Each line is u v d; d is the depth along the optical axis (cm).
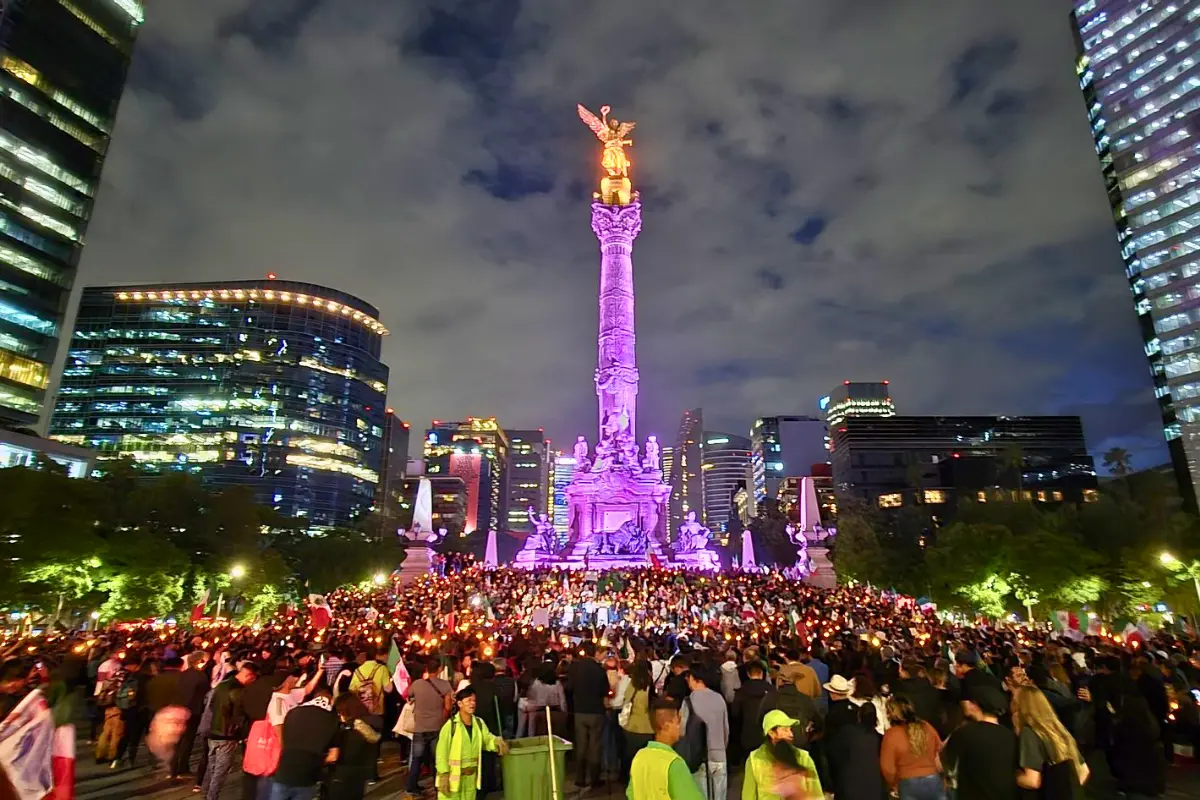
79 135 11031
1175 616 5966
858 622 3544
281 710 1106
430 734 1416
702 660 1714
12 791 462
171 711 1416
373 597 5294
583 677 1480
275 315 18800
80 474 9688
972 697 913
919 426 19150
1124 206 12925
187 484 6106
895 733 903
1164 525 6247
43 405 10225
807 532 6731
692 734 1130
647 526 8400
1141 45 12962
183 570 5119
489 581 5759
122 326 18425
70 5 11075
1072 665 1820
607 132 9881
